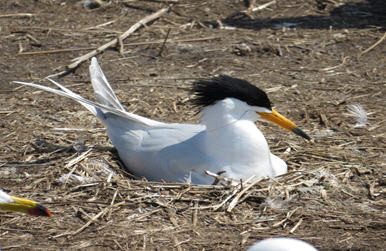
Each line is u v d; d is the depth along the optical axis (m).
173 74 15.35
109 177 9.39
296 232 8.02
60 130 11.86
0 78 14.98
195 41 17.75
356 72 15.29
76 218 8.33
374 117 12.48
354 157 10.49
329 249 7.54
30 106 13.20
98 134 11.70
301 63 16.06
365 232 7.98
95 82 11.27
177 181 9.50
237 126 9.35
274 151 10.95
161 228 8.09
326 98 13.65
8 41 17.69
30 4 20.97
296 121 12.47
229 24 19.41
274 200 8.74
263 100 9.56
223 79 9.48
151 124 10.28
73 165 9.91
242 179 9.33
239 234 7.97
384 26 18.92
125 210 8.51
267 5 21.05
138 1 21.47
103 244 7.69
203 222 8.27
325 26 19.06
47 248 7.56
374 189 9.29
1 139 11.38
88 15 20.12
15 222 8.21
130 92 14.15
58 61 16.31
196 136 9.81
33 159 10.36
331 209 8.63
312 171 9.72
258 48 17.00
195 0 21.48
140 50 17.08
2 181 9.50
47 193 9.03
